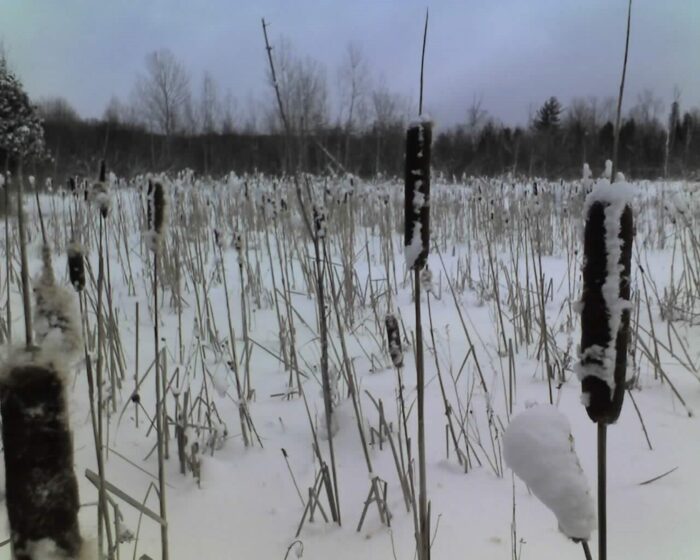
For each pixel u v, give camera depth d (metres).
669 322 3.20
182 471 2.19
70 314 0.87
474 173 11.22
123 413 2.63
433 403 2.82
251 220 6.55
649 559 1.65
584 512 0.89
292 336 2.93
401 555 1.71
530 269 6.12
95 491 2.03
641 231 7.94
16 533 0.79
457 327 4.17
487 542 1.74
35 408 0.78
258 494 2.07
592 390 0.90
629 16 0.89
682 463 2.18
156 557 1.68
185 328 4.03
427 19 1.12
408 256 1.23
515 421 0.95
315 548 1.76
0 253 4.99
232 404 2.86
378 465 2.26
